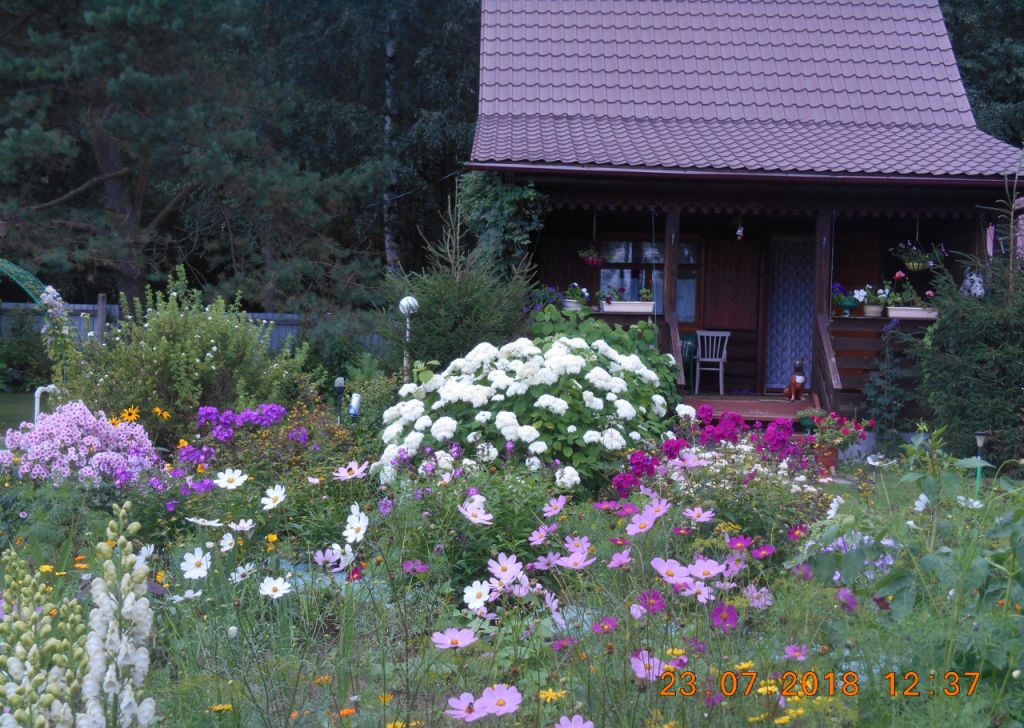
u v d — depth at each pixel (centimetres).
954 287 1205
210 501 596
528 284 1308
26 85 1941
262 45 2498
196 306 1192
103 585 236
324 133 2370
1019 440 1110
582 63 1583
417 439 688
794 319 1585
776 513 529
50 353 1112
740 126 1493
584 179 1285
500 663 352
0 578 462
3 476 636
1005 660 281
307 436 760
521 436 688
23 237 1917
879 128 1502
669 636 316
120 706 231
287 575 442
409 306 1113
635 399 803
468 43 2441
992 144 1409
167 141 1886
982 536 322
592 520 509
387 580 414
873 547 323
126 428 719
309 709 338
